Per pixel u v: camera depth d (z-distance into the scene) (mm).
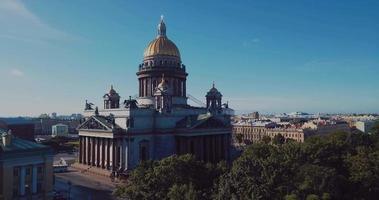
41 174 112188
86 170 184750
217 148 195500
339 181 104938
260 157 116312
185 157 108688
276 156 112438
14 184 105250
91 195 134125
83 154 192625
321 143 123000
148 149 179250
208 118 187375
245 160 101188
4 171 102312
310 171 100000
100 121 179875
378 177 108750
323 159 117125
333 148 123062
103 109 191875
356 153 128250
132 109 174250
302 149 117000
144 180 101438
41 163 111750
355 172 110312
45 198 112250
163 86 188375
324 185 98000
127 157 170500
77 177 170250
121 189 105000
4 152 102625
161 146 181125
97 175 175250
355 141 144500
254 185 92438
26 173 108375
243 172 96750
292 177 101375
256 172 98062
